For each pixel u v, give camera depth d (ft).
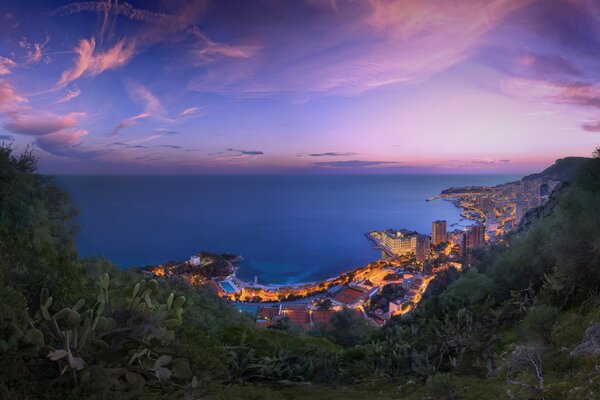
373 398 24.06
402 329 47.85
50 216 29.81
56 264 27.04
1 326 16.80
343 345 69.15
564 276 34.24
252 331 46.57
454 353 31.86
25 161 29.25
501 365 23.93
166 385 20.49
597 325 20.66
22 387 15.88
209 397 19.85
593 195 32.45
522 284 45.98
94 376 17.51
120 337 20.12
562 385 16.35
